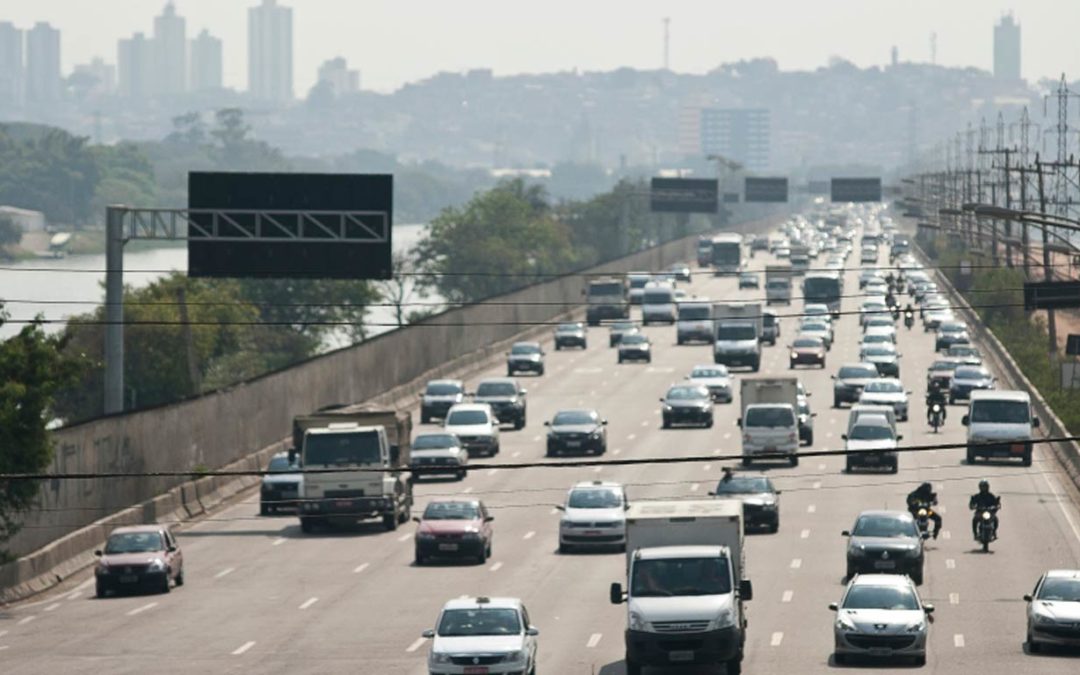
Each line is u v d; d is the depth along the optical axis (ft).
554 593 518.78
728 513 412.36
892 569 517.55
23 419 553.64
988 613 477.77
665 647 383.86
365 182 654.12
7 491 547.49
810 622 464.24
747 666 403.75
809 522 651.66
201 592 536.01
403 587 533.14
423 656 423.64
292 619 483.10
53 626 481.46
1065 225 571.28
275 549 620.90
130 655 431.43
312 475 654.12
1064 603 421.18
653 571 396.78
